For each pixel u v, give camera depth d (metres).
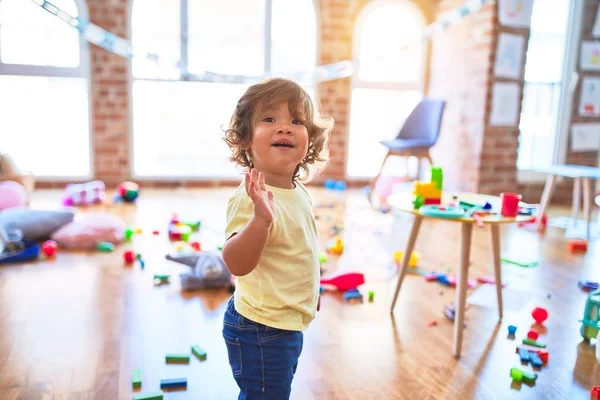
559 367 1.78
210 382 1.62
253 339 1.10
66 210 3.21
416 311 2.23
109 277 2.50
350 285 2.43
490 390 1.62
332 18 4.82
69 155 4.59
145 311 2.12
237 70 4.81
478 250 3.16
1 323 1.97
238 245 0.99
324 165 1.34
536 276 2.71
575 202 3.81
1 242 2.72
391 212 4.09
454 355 1.84
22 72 4.38
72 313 2.09
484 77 4.23
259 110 1.09
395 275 2.68
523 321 2.15
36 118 4.48
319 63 4.88
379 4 4.89
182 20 4.61
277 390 1.13
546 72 4.62
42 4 3.60
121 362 1.72
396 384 1.65
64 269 2.59
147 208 3.95
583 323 1.98
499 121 4.31
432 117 4.10
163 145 4.77
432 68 5.07
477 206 2.02
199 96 4.75
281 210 1.08
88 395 1.52
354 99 5.01
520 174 4.69
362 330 2.02
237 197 1.08
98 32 3.80
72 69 4.45
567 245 3.30
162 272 2.59
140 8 4.52
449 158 4.79
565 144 4.75
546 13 4.52
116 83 4.54
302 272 1.11
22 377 1.60
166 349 1.82
